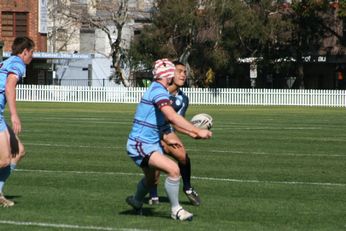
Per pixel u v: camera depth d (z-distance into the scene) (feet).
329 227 96.53
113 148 201.16
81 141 222.28
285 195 123.44
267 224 97.96
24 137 234.17
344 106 560.20
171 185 97.81
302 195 123.44
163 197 121.19
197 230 93.09
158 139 99.30
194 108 494.59
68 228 93.71
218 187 132.05
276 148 206.80
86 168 157.79
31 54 110.83
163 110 96.37
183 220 98.94
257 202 115.96
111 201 115.55
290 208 110.73
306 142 226.99
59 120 329.52
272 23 615.16
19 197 118.83
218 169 157.79
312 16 621.72
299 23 627.05
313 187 132.77
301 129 286.87
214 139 234.79
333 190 129.39
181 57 620.90
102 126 290.76
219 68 634.43
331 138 242.99
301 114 424.05
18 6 638.53
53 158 175.83
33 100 574.56
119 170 155.02
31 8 644.69
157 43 629.10
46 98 576.20
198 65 627.05
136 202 104.01
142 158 98.22
